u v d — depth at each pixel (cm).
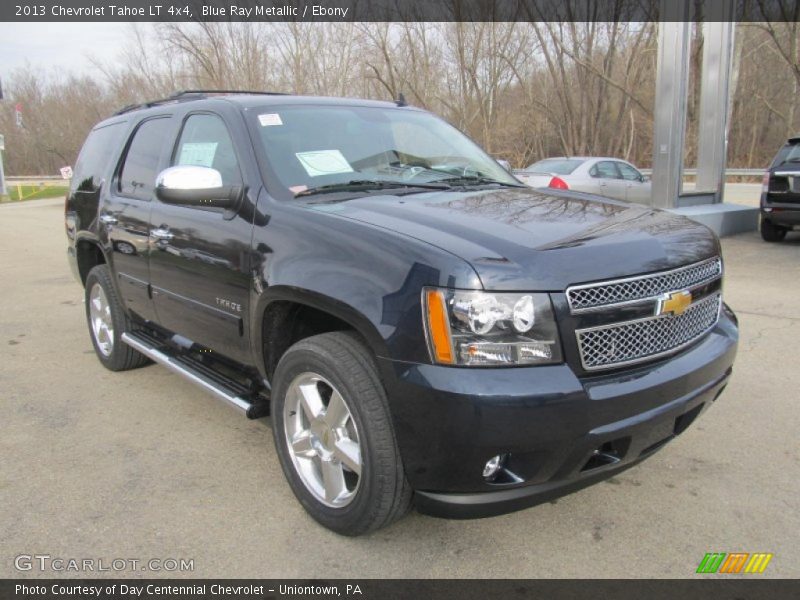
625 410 243
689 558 268
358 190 337
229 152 353
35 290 838
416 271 241
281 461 307
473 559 270
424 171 378
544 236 262
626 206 333
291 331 318
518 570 262
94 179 509
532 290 235
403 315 240
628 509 304
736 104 3431
